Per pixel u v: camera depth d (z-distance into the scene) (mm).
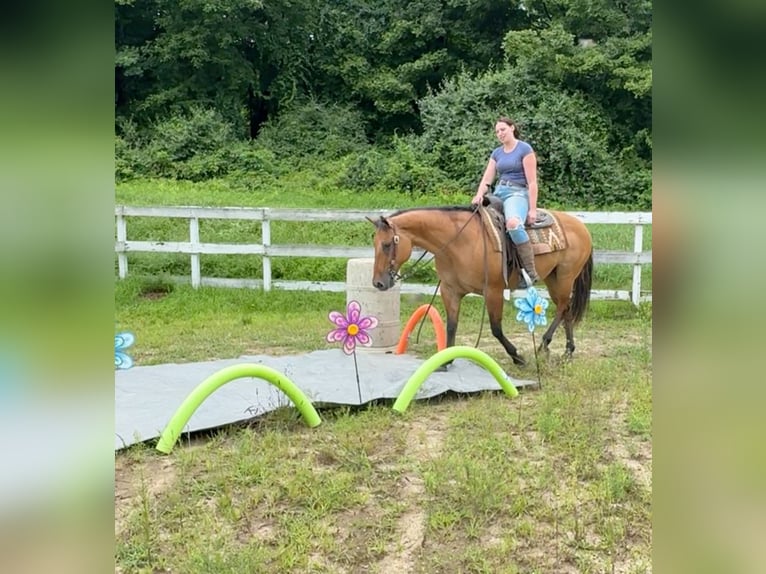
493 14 21484
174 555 2697
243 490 3252
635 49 17047
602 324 7730
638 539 2840
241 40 20969
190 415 3795
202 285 8945
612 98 17391
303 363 5699
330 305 8555
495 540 2842
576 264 5859
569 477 3428
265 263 8734
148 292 8984
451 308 5516
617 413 4445
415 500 3203
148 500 3139
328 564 2658
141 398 4527
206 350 6398
